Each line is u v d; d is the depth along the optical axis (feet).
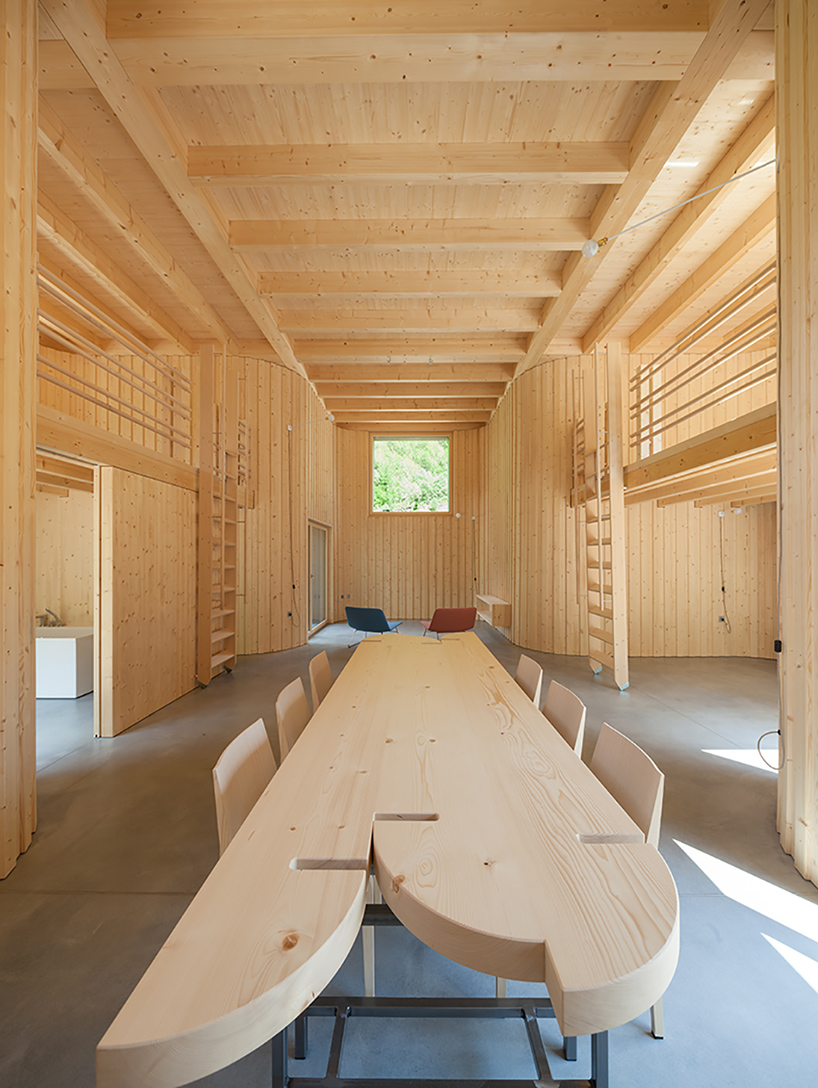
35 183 8.50
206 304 20.88
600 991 2.50
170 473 16.55
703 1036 4.91
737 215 15.49
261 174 12.46
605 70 9.86
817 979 5.59
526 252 16.81
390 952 6.05
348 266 17.56
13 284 8.00
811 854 7.31
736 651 24.52
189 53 9.44
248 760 5.55
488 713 6.68
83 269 17.75
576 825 3.89
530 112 11.66
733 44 9.35
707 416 23.99
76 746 12.62
